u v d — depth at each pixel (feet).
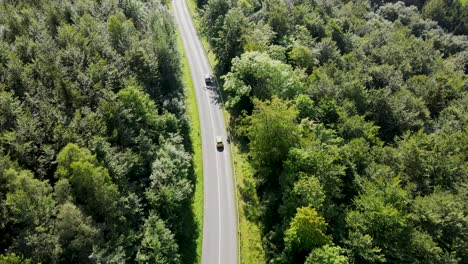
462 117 265.13
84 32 250.37
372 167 205.16
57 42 235.20
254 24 333.21
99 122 189.06
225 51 325.83
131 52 248.32
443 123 265.75
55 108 190.60
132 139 203.00
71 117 193.06
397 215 172.76
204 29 369.71
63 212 146.82
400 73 306.35
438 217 180.24
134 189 190.49
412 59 348.59
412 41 390.83
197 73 342.64
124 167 184.96
